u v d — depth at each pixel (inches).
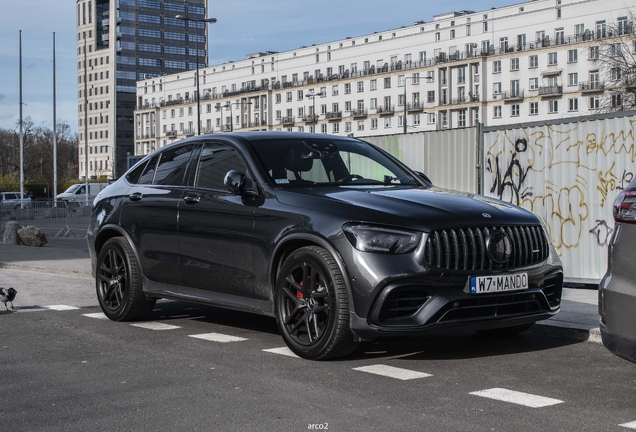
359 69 4242.1
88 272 495.2
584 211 400.5
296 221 230.7
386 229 212.7
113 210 308.8
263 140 270.4
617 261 172.4
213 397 185.6
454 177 470.6
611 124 388.2
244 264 248.8
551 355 235.1
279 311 233.3
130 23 6131.9
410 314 211.2
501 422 163.2
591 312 301.9
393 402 179.3
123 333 276.2
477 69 3757.4
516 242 223.5
